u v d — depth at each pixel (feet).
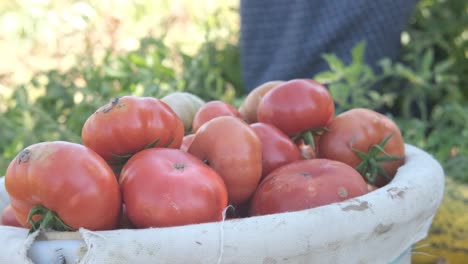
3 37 7.29
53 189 2.43
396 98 5.93
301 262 2.48
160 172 2.52
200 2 7.64
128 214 2.54
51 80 5.54
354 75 4.88
